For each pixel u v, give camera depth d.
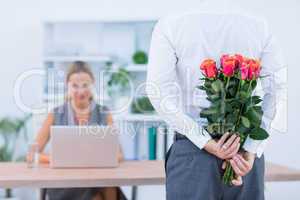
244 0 3.86
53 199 2.63
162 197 3.60
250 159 1.45
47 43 3.88
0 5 4.06
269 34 1.52
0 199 3.80
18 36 4.07
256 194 1.48
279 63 1.53
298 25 3.82
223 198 1.47
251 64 1.33
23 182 1.90
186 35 1.45
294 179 2.05
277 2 3.84
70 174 2.05
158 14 4.02
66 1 4.07
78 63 2.86
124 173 2.09
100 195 2.61
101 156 2.25
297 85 3.78
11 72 4.05
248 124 1.35
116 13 4.04
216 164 1.41
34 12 4.08
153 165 2.37
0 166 2.32
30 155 2.31
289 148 3.77
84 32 4.01
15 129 3.91
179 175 1.44
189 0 3.99
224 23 1.45
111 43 3.96
